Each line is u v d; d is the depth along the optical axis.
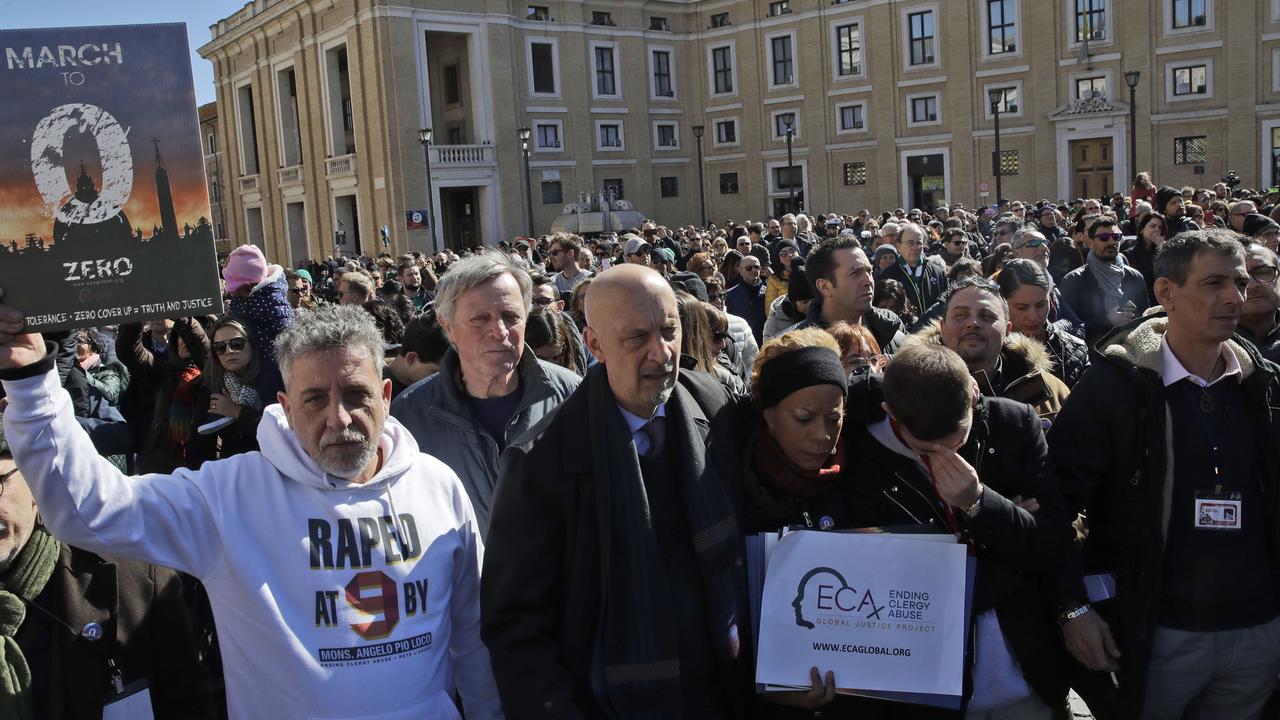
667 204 45.91
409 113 37.91
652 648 2.66
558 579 2.81
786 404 2.88
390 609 2.70
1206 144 35.34
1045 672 3.09
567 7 41.91
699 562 2.73
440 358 4.64
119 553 2.54
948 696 2.88
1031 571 3.05
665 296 2.78
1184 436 3.32
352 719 2.61
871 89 41.53
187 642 2.97
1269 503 3.34
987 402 3.14
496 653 2.75
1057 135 37.88
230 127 49.31
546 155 41.53
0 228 2.31
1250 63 34.22
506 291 3.85
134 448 6.81
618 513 2.71
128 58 2.39
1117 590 3.44
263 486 2.73
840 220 24.02
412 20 37.78
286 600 2.65
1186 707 3.55
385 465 2.81
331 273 26.75
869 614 2.88
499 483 2.87
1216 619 3.32
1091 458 3.41
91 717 2.66
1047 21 37.69
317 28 41.19
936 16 39.81
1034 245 8.45
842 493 3.07
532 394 3.95
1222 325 3.22
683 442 2.81
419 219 38.06
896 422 2.94
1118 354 3.38
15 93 2.32
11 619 2.57
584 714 2.66
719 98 45.69
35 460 2.39
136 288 2.40
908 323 7.56
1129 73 31.17
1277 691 3.60
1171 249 3.33
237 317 5.47
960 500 2.82
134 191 2.39
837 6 41.91
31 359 2.36
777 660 2.88
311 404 2.67
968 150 39.59
